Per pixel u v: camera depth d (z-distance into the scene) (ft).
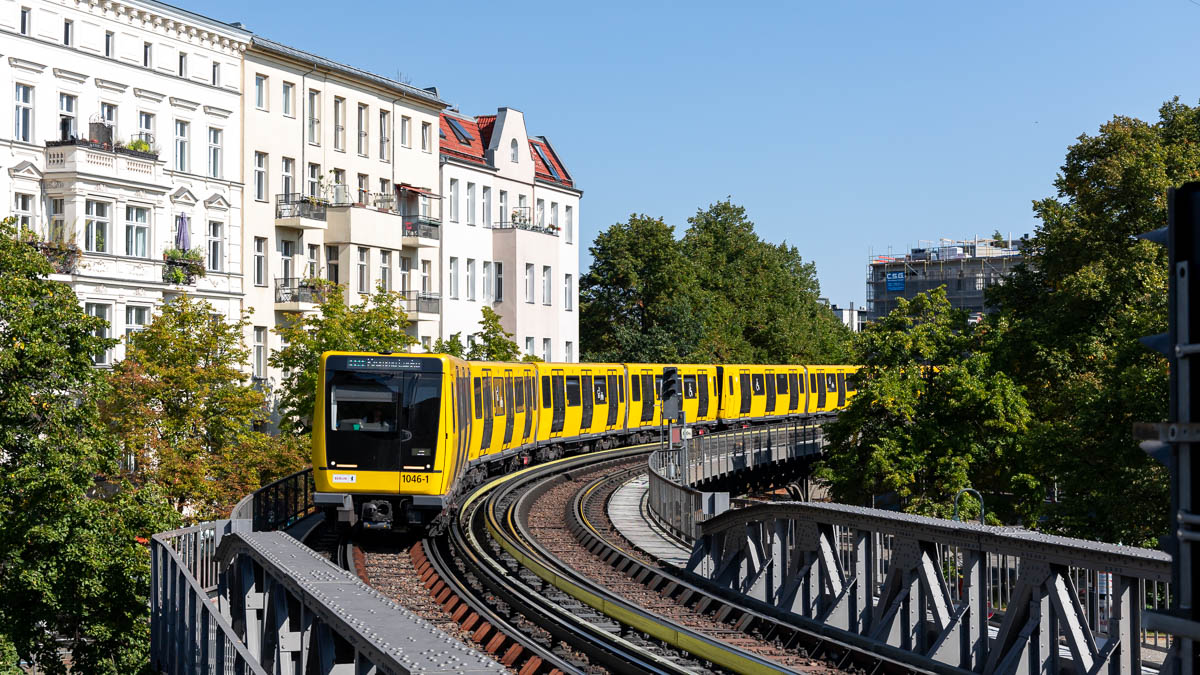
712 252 357.41
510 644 50.75
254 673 30.60
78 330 103.60
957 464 141.49
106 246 152.66
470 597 62.23
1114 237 140.87
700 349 279.90
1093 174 143.43
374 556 81.82
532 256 242.78
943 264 503.20
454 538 87.15
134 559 98.27
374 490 86.74
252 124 180.24
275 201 184.55
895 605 46.29
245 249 178.91
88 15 153.38
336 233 192.95
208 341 134.92
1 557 94.89
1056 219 145.48
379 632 25.57
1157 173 136.56
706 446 147.54
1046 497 138.31
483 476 119.65
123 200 154.30
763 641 52.80
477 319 233.14
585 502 114.83
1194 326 14.34
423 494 87.10
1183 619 14.30
